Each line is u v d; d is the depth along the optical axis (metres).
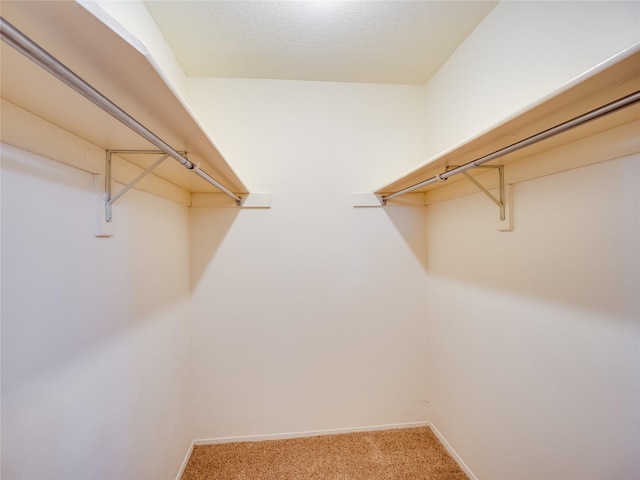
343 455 1.61
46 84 0.53
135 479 1.05
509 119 0.75
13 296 0.60
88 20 0.39
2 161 0.58
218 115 1.75
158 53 1.35
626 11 0.77
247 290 1.76
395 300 1.86
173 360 1.44
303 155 1.80
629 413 0.76
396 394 1.85
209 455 1.62
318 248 1.81
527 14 1.11
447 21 1.35
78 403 0.77
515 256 1.14
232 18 1.29
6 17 0.39
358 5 1.24
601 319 0.82
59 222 0.72
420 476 1.46
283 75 1.76
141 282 1.13
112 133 0.78
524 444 1.10
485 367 1.33
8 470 0.58
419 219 1.88
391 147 1.87
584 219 0.87
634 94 0.53
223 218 1.75
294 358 1.78
